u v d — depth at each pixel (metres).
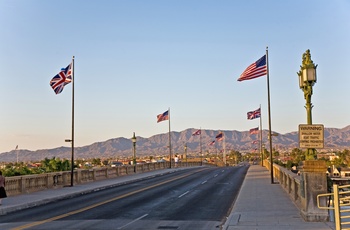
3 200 23.67
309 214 15.15
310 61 15.93
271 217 16.45
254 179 41.66
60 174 34.06
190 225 15.95
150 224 16.19
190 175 52.97
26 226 15.73
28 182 28.69
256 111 55.34
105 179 44.16
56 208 21.48
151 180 44.19
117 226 15.73
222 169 71.94
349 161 122.19
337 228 12.18
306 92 15.73
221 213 19.33
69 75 33.78
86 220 17.25
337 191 12.26
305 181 15.20
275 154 149.75
